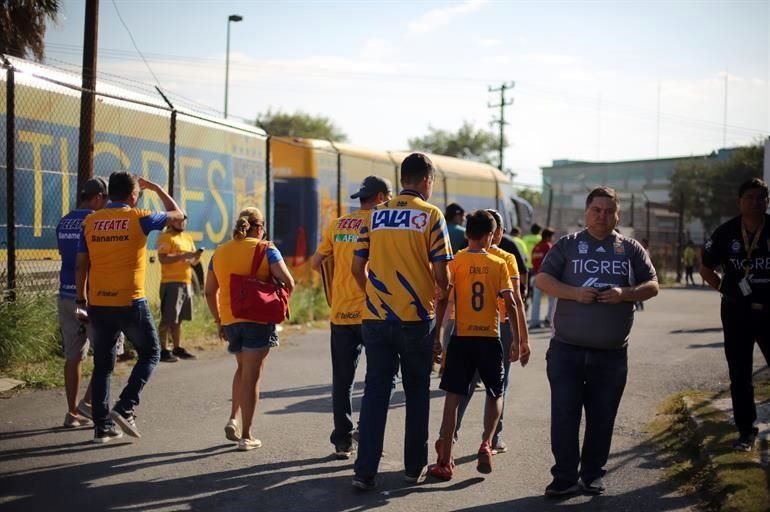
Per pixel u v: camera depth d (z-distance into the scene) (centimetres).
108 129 1221
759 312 610
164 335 1073
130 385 639
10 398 791
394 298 550
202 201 1448
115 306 629
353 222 618
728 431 662
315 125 7350
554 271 544
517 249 877
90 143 1098
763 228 614
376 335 555
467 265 598
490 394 596
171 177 1198
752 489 509
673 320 1833
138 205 1266
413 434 566
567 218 4241
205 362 1062
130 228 627
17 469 568
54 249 1119
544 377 1026
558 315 544
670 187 6412
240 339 638
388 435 710
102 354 641
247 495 531
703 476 573
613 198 538
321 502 522
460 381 592
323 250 636
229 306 636
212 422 732
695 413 741
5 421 703
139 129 1291
